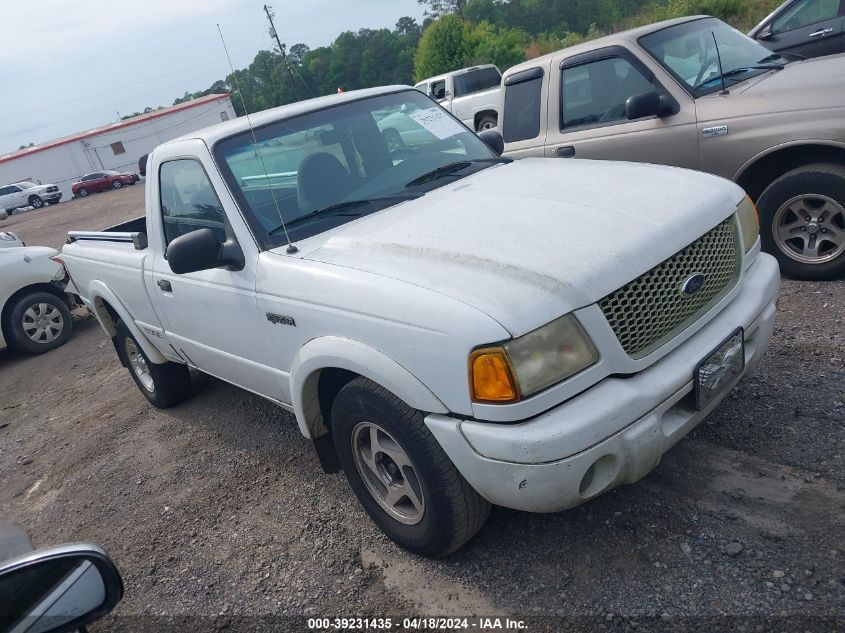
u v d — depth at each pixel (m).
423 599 2.73
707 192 2.94
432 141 4.00
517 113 6.13
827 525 2.57
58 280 8.59
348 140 3.76
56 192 39.19
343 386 3.00
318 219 3.34
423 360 2.42
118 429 5.34
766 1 18.61
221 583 3.17
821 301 4.39
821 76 4.59
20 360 8.45
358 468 3.04
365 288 2.63
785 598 2.32
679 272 2.61
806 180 4.48
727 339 2.64
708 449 3.16
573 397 2.34
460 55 35.78
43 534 4.07
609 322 2.39
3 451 5.64
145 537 3.71
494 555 2.85
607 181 3.12
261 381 3.56
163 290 4.09
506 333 2.22
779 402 3.39
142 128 46.72
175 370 5.17
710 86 5.11
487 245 2.62
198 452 4.55
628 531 2.78
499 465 2.30
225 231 3.46
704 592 2.42
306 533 3.37
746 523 2.67
